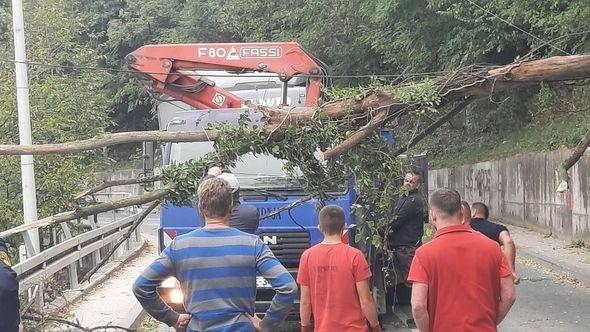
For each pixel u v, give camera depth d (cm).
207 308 357
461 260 406
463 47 2011
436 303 407
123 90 3903
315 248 513
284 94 1007
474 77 639
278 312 363
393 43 2258
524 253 1420
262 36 2967
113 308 891
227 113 786
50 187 1413
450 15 1928
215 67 1044
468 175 2314
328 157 639
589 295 1020
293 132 636
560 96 1955
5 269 411
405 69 2159
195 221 759
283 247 754
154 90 1055
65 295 932
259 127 643
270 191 764
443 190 423
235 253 364
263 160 771
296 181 713
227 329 354
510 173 1933
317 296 504
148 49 1045
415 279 410
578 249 1414
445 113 759
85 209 615
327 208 516
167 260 369
